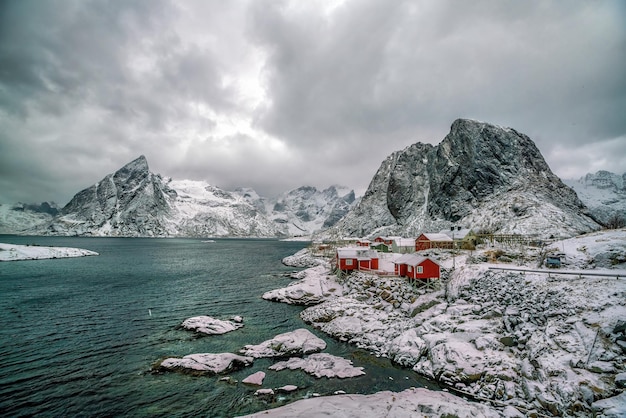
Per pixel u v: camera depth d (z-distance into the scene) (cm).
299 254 14288
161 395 2788
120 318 4922
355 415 2305
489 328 3525
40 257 12719
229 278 8994
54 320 4744
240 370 3288
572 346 2781
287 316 5259
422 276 5206
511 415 2342
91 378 3050
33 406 2575
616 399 2209
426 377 3162
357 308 5025
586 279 3738
